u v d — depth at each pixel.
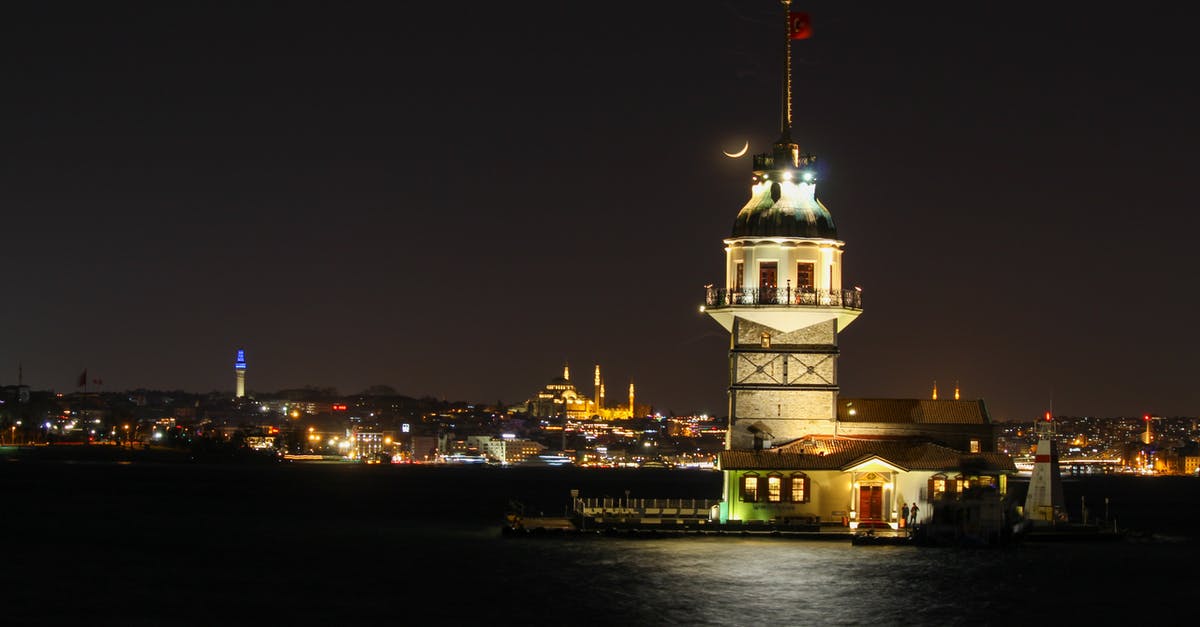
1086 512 150.62
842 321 132.62
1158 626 92.56
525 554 123.38
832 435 131.25
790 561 115.56
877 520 130.00
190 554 134.12
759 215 131.62
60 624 90.81
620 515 143.25
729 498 131.50
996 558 121.88
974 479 129.88
